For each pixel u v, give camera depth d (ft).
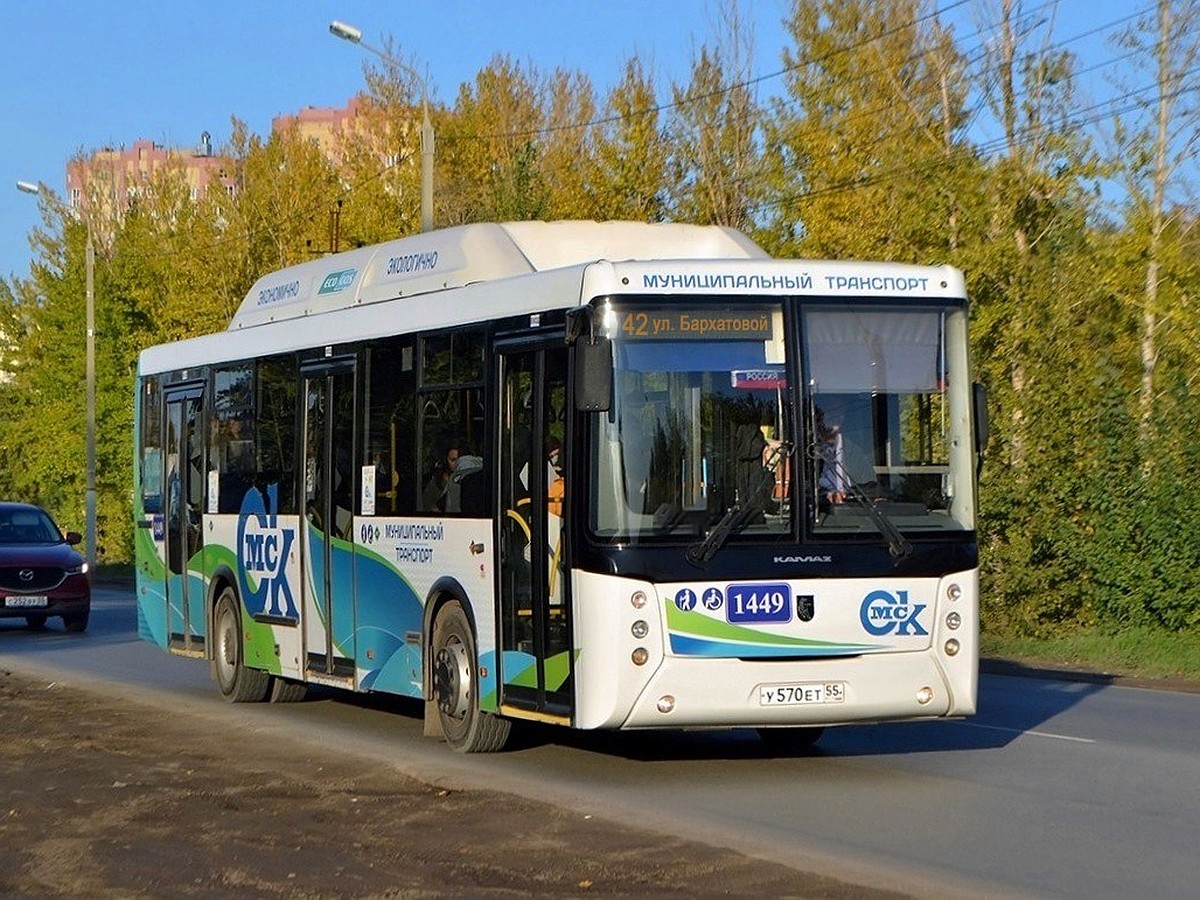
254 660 57.77
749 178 139.64
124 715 54.49
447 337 45.88
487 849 31.30
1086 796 38.27
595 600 38.58
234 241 156.66
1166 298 90.48
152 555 67.31
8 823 34.88
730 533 38.81
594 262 39.34
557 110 188.14
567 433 39.63
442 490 45.88
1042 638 85.35
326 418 52.85
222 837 32.91
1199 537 79.51
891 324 40.37
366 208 150.82
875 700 39.37
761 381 39.45
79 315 181.37
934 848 32.19
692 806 36.94
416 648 47.29
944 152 102.73
